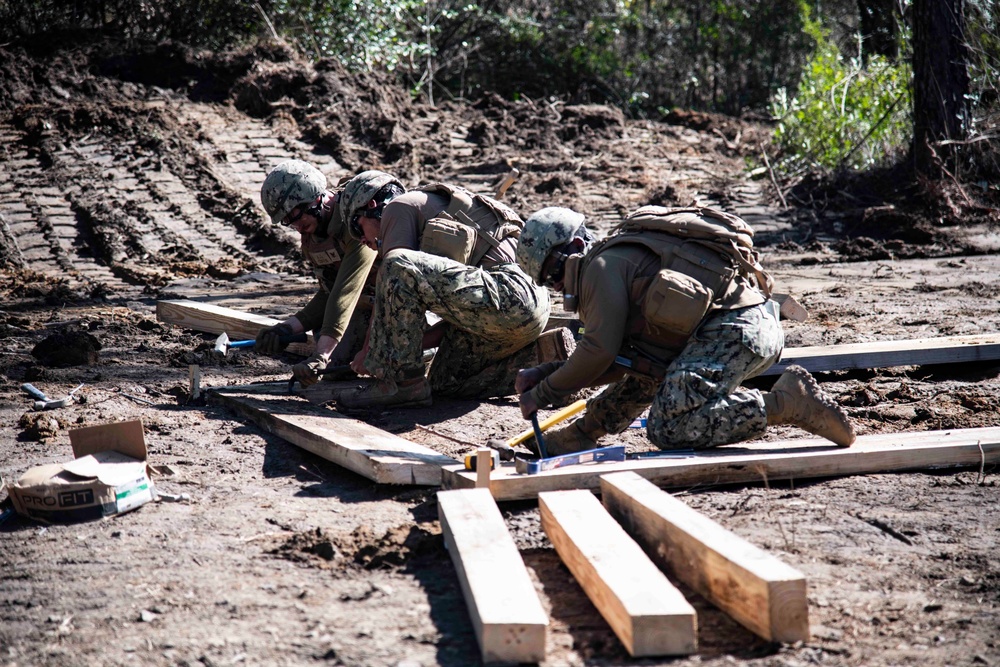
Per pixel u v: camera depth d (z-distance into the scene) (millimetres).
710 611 4348
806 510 5582
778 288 14312
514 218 8023
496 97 26312
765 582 3973
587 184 21781
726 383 6117
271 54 25219
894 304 12703
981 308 12250
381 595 4594
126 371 9078
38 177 19453
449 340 8156
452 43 37219
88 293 13867
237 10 28703
